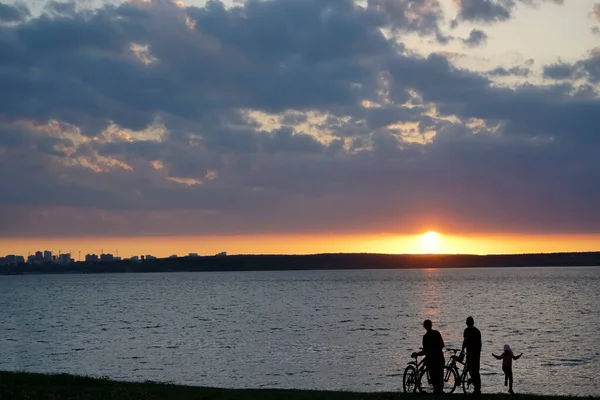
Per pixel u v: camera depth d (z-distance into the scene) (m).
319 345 58.53
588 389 36.16
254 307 119.81
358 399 22.38
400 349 55.12
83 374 43.16
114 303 142.12
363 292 178.62
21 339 68.06
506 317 89.19
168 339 65.88
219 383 39.22
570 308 106.00
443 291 178.12
